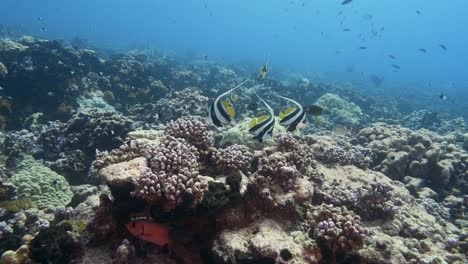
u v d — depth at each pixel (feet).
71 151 8.76
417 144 9.96
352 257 4.39
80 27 96.07
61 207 5.67
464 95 56.80
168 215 4.33
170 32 143.13
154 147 5.05
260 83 23.63
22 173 7.01
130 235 4.52
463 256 5.67
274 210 4.77
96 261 4.30
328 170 7.65
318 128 15.02
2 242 4.55
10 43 14.65
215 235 4.50
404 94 46.16
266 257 4.01
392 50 177.17
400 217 6.40
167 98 13.98
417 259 4.98
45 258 3.96
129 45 58.34
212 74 27.30
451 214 8.59
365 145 11.23
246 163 5.78
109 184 4.41
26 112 11.71
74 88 13.19
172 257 4.50
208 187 4.58
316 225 4.63
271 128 4.92
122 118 9.51
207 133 6.06
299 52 128.88
